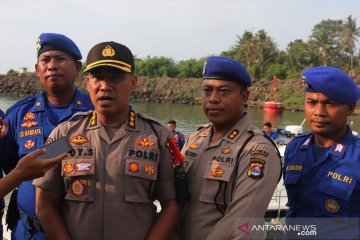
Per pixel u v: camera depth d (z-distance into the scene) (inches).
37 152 76.1
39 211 81.2
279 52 2532.0
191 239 88.0
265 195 80.4
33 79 2915.8
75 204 80.1
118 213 78.6
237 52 2539.4
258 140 85.4
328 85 84.4
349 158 84.4
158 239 80.5
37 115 111.1
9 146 112.3
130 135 82.3
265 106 1699.1
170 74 2824.8
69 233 80.3
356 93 87.1
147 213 82.0
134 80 85.0
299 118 1470.2
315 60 2431.1
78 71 118.3
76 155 80.7
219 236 81.4
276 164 83.8
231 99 89.7
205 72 92.4
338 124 86.4
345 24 2370.8
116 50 79.7
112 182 79.3
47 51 110.0
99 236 78.9
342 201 82.2
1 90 2842.0
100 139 81.9
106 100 80.0
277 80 2263.8
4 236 174.2
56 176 81.7
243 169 83.5
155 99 2600.9
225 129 92.6
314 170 88.8
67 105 114.0
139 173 79.6
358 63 2432.3
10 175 74.2
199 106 2231.8
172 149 84.7
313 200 87.0
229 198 84.7
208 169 88.4
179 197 84.1
